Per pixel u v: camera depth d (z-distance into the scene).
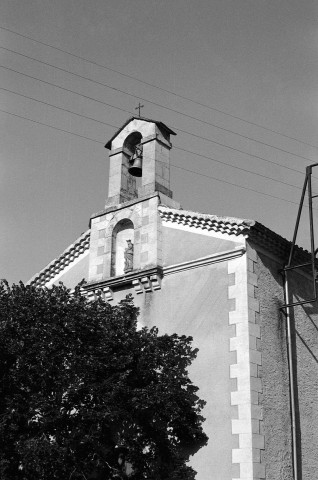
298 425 17.48
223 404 16.58
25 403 15.70
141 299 19.47
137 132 22.00
